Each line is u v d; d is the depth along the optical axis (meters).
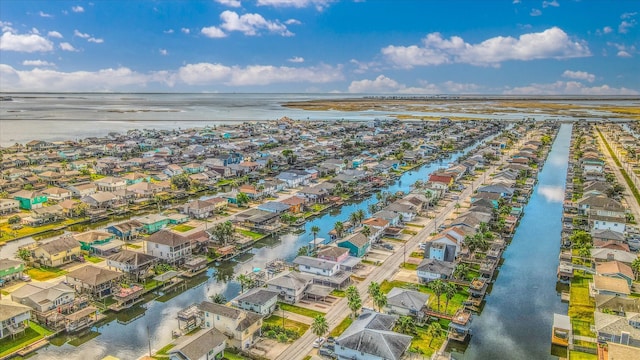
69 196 178.12
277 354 79.88
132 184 192.50
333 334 85.81
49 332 85.94
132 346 83.25
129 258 110.12
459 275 107.81
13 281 105.25
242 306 93.69
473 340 86.62
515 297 104.88
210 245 130.00
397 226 148.62
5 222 148.25
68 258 117.50
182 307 98.62
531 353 82.56
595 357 80.31
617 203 154.25
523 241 141.75
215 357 77.25
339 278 107.00
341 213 170.88
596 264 112.88
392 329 84.69
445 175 199.62
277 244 137.75
